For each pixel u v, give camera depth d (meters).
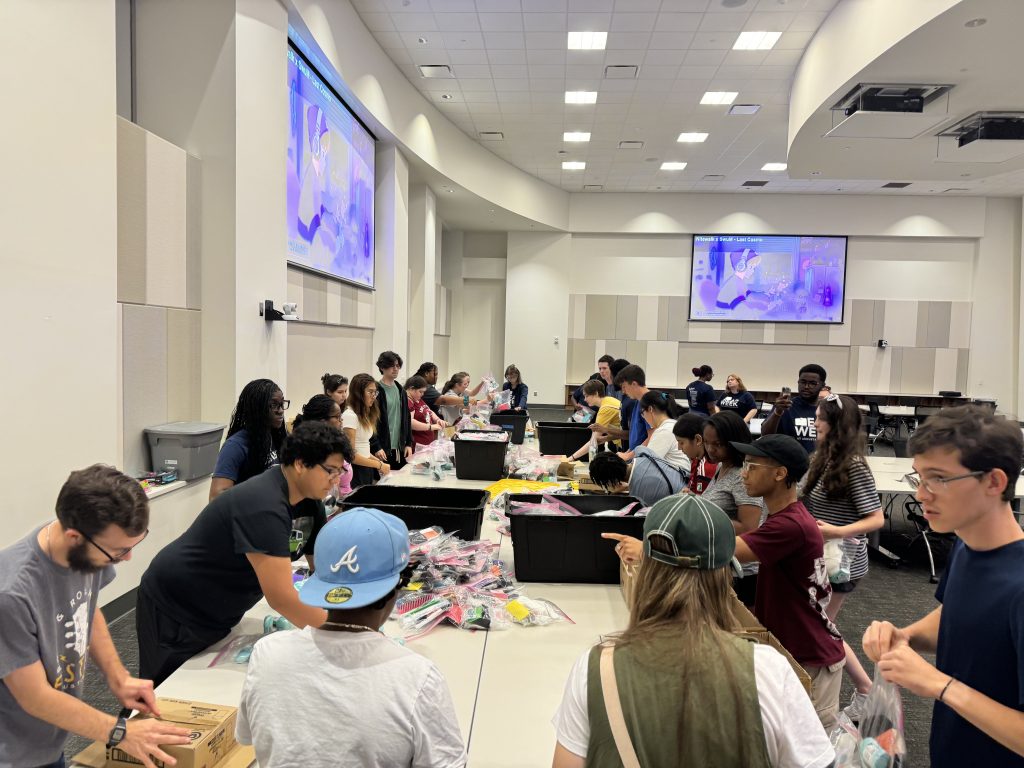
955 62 4.50
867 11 4.65
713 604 0.91
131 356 3.17
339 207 5.89
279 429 2.53
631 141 9.16
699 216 12.11
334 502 2.65
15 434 2.28
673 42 6.13
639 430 3.75
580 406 6.80
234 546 1.46
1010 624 0.98
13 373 2.26
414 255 8.91
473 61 6.69
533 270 12.48
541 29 5.96
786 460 1.69
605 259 12.50
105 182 2.68
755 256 12.06
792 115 6.82
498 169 10.06
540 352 12.49
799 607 1.69
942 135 6.03
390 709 0.93
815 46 5.82
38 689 1.10
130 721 1.15
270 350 4.23
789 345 12.17
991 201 11.62
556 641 1.68
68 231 2.48
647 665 0.85
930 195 11.60
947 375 11.88
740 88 7.18
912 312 11.89
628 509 2.15
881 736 1.11
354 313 6.54
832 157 6.99
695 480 2.64
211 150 3.75
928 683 1.01
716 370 12.35
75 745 2.06
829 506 2.40
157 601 1.58
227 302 3.78
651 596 0.92
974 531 1.05
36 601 1.12
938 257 11.84
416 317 8.97
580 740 0.86
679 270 12.37
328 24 5.08
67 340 2.50
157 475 3.24
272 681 0.96
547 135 9.00
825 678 1.69
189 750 1.13
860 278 11.96
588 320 12.55
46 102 2.36
